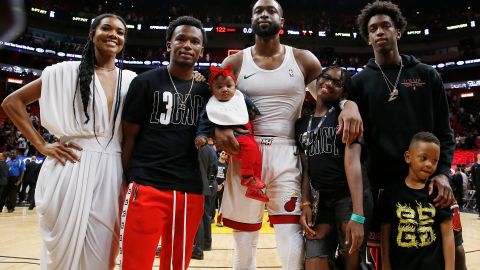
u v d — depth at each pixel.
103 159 2.20
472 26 23.00
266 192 2.47
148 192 2.12
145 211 2.09
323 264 2.18
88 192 2.12
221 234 6.88
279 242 2.38
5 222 8.02
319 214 2.26
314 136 2.31
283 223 2.39
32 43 20.91
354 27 25.42
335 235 2.24
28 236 6.16
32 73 21.25
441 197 2.20
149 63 22.83
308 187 2.38
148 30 24.22
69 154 2.14
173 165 2.21
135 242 2.07
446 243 2.17
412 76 2.43
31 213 10.08
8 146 15.92
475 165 10.62
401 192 2.27
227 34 24.41
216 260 4.54
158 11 25.92
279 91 2.52
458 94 23.00
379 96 2.44
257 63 2.62
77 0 24.56
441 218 2.19
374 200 2.46
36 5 22.31
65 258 2.05
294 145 2.54
